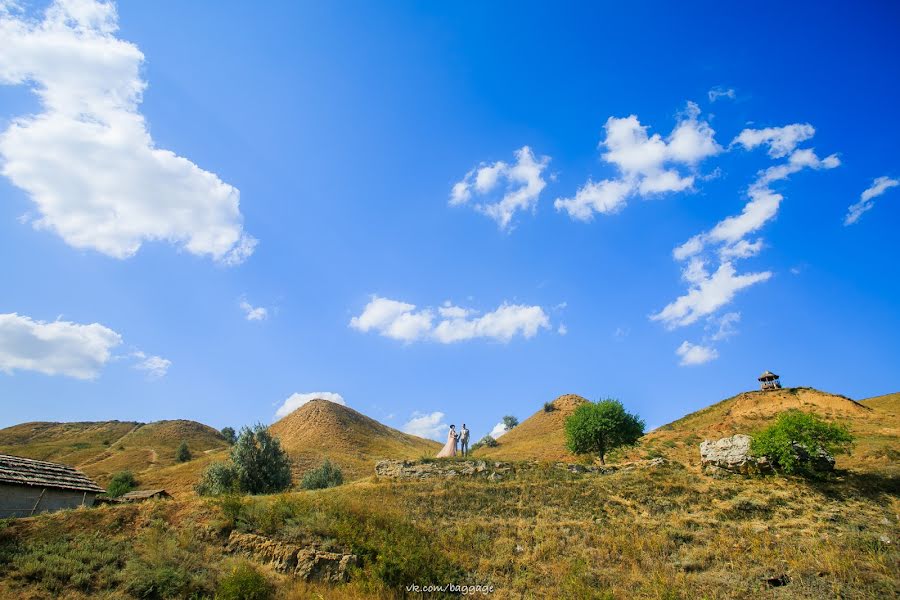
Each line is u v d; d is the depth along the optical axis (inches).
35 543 617.6
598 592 611.8
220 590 565.6
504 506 940.0
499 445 2977.4
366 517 792.3
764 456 1014.4
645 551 735.1
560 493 999.6
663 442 1781.5
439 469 1186.6
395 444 3673.7
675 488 978.7
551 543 770.2
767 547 713.6
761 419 1845.5
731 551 714.2
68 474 1002.1
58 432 4707.2
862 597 566.9
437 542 766.5
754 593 598.9
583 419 1475.1
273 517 734.5
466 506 945.5
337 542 695.7
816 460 972.6
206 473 1456.7
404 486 1068.5
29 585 530.9
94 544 633.6
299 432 3585.1
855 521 772.6
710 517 847.7
